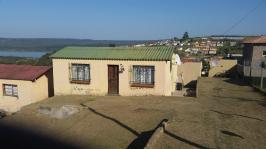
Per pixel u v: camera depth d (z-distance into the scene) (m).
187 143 10.71
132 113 15.83
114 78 21.08
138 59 20.11
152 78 20.27
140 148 10.72
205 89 24.17
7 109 23.03
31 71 23.25
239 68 34.00
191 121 13.63
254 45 34.09
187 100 19.11
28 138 12.89
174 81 25.17
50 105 18.30
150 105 17.58
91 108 17.39
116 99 19.77
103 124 14.18
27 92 22.06
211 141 10.91
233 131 12.12
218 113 15.27
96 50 22.58
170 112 15.59
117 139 12.04
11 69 24.31
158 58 19.83
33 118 16.09
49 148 11.62
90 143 11.84
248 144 10.60
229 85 26.58
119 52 21.66
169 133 11.84
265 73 28.95
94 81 21.39
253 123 13.34
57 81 22.11
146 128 13.15
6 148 11.82
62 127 14.27
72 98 20.67
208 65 38.06
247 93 21.95
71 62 21.56
